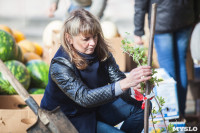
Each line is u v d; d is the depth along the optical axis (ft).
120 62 17.06
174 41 17.58
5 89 15.81
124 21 42.98
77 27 10.41
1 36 16.49
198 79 20.54
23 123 13.16
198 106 20.70
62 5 48.01
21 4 50.55
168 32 16.94
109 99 10.39
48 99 11.45
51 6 22.30
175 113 14.89
